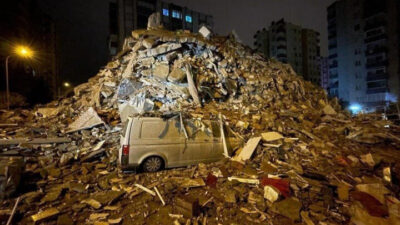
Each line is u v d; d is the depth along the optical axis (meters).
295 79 18.62
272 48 69.19
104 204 4.49
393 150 8.27
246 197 4.84
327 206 4.46
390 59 43.59
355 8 48.22
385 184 5.45
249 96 14.32
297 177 5.66
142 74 13.76
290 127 9.92
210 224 3.96
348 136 9.68
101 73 18.95
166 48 14.21
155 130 6.43
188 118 7.29
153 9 63.22
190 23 71.19
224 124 8.13
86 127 10.12
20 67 34.75
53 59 55.50
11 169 4.76
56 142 8.87
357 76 48.56
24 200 4.55
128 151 6.00
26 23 37.50
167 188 5.16
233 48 18.41
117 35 59.31
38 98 36.88
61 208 4.35
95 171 6.37
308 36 69.50
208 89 13.34
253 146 7.32
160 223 3.98
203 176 5.95
